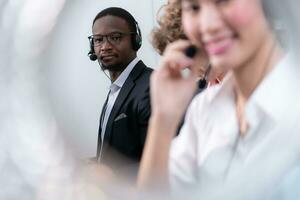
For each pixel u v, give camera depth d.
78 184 0.82
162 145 0.92
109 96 1.56
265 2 0.79
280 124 0.80
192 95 0.94
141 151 1.42
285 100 0.81
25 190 0.79
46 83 0.83
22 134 0.80
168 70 0.94
